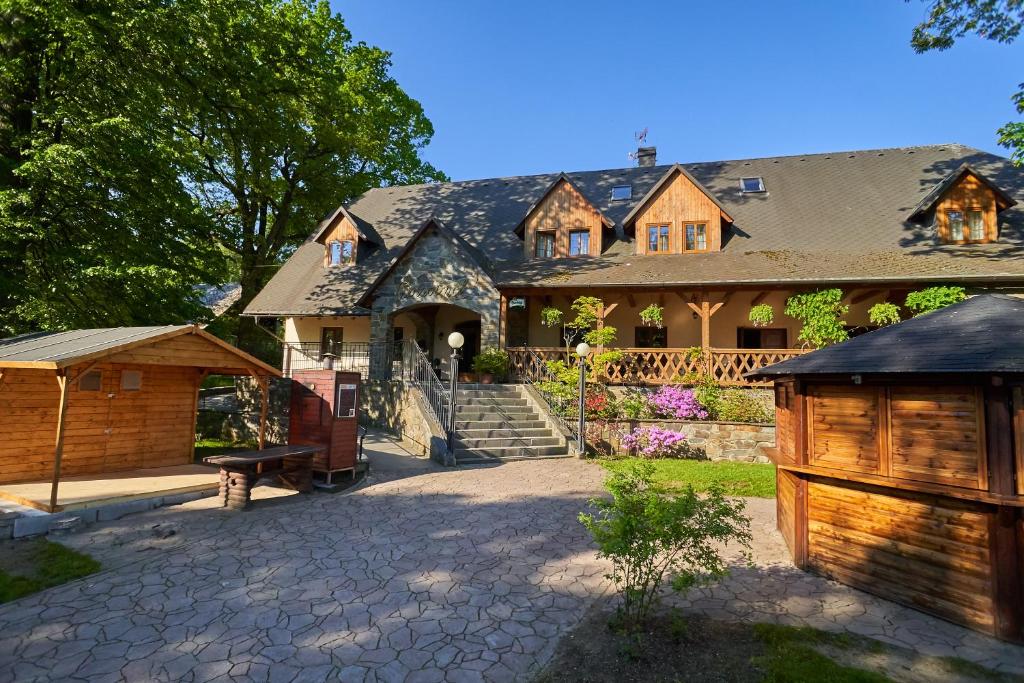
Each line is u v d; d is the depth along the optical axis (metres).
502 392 14.71
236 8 14.59
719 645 3.98
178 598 4.79
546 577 5.38
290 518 7.31
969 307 5.40
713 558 4.26
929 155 18.75
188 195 15.30
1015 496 4.04
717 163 21.41
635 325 17.67
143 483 8.52
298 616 4.47
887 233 15.45
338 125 20.53
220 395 20.55
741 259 15.38
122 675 3.58
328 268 20.39
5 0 10.83
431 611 4.59
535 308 18.55
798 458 5.67
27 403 8.53
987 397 4.25
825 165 19.72
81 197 12.96
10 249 12.35
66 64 12.82
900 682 3.47
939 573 4.51
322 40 22.56
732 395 13.29
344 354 19.78
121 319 14.28
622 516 4.22
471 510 7.78
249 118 16.02
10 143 12.63
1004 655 3.88
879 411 4.99
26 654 3.85
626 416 13.61
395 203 23.77
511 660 3.80
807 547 5.65
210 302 34.06
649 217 17.16
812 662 3.66
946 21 13.71
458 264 16.66
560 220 18.06
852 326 15.84
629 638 4.08
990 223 14.22
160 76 13.52
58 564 5.51
